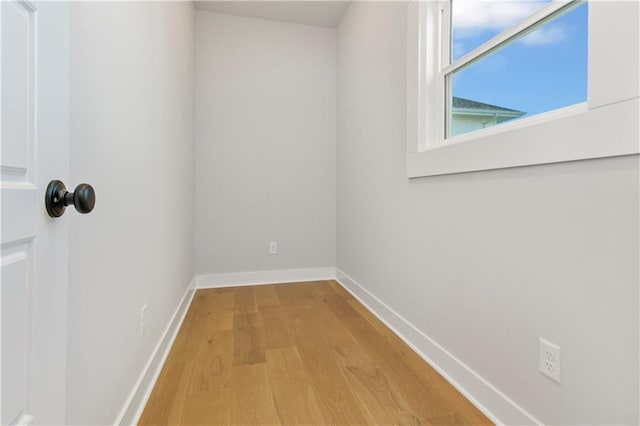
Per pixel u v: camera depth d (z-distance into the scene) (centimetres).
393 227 207
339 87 319
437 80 171
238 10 299
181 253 228
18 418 53
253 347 182
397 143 201
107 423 102
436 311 161
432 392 140
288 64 320
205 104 302
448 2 167
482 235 130
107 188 102
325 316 230
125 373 117
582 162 92
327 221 333
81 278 85
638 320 80
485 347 129
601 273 87
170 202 192
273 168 319
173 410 129
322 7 294
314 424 121
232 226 310
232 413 127
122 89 115
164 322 175
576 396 94
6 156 50
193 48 285
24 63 54
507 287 118
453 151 145
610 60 83
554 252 100
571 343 95
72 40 81
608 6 83
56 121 64
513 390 115
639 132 78
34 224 57
